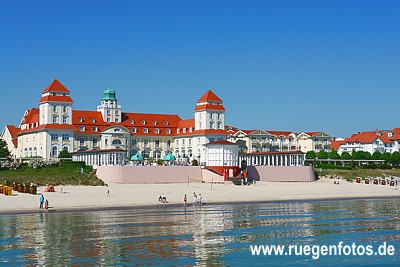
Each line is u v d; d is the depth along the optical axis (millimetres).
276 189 120938
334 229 65562
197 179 130875
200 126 180625
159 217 74125
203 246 54906
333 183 138000
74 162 135250
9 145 189375
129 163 143125
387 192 120312
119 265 47438
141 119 187375
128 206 87500
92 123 175000
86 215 75812
